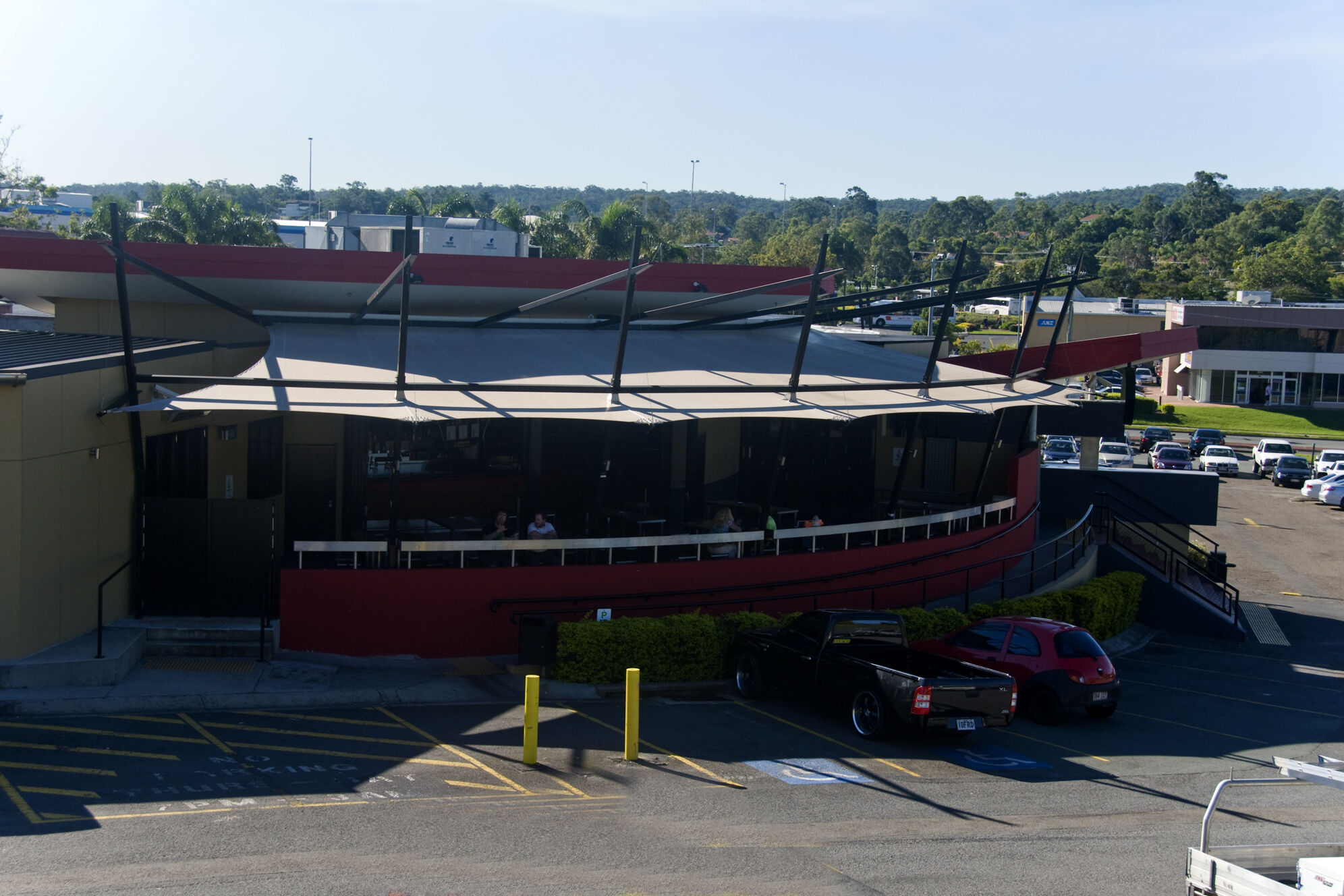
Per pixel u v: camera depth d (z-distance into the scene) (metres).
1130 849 10.89
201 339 22.19
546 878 9.30
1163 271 149.25
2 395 13.91
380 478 23.30
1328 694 20.59
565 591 18.17
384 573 17.11
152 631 16.17
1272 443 59.34
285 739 13.12
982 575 24.69
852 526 21.20
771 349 24.83
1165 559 28.22
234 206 65.50
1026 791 12.93
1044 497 31.19
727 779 12.64
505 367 19.70
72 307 21.72
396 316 22.84
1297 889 7.97
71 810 10.42
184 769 11.79
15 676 14.07
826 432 28.80
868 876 9.73
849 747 14.41
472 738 13.67
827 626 15.74
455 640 17.45
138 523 17.03
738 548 20.17
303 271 21.12
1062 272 164.50
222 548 17.02
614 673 16.97
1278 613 29.28
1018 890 9.57
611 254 78.44
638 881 9.32
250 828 10.18
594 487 26.09
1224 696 19.95
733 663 17.80
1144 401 82.88
